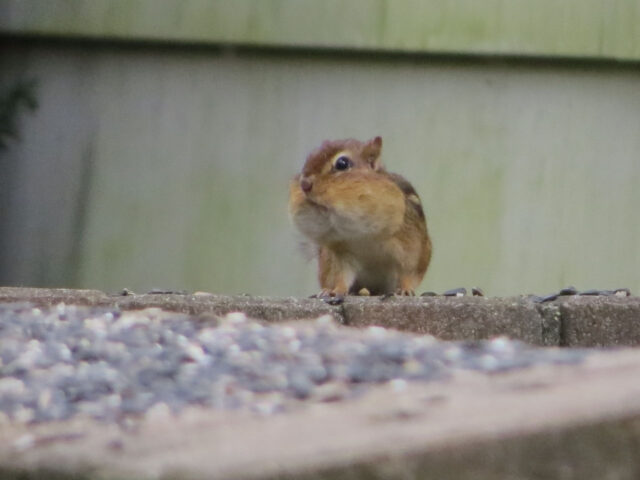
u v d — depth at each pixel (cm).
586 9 1347
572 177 1357
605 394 358
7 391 493
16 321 623
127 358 541
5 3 1393
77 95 1403
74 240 1398
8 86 1401
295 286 1373
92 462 355
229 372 502
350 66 1373
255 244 1380
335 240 873
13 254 1407
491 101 1359
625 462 334
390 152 1366
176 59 1392
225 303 711
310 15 1366
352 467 322
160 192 1391
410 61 1363
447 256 1357
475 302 716
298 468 321
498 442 329
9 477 374
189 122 1391
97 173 1398
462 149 1359
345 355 506
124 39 1388
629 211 1359
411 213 887
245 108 1385
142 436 391
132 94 1398
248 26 1373
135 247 1392
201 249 1385
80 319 626
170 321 617
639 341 707
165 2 1380
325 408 407
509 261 1356
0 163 1405
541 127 1359
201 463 333
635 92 1356
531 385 388
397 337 556
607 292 802
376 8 1357
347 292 898
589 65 1355
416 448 326
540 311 710
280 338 562
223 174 1386
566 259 1359
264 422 392
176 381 494
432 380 439
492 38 1349
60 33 1390
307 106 1377
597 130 1356
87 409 459
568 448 332
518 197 1357
